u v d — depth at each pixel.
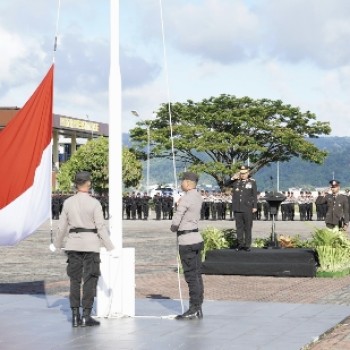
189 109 83.44
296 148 81.38
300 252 18.30
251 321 11.48
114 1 12.02
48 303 13.41
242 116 81.38
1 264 21.12
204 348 9.41
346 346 9.68
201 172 78.69
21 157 11.95
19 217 11.95
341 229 20.81
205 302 13.63
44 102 11.99
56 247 11.09
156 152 80.62
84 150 96.06
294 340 9.93
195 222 11.73
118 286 11.85
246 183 18.86
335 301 14.03
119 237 11.89
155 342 9.80
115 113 11.95
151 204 59.53
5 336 10.24
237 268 18.52
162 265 20.89
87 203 10.98
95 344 9.66
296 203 54.50
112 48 11.99
